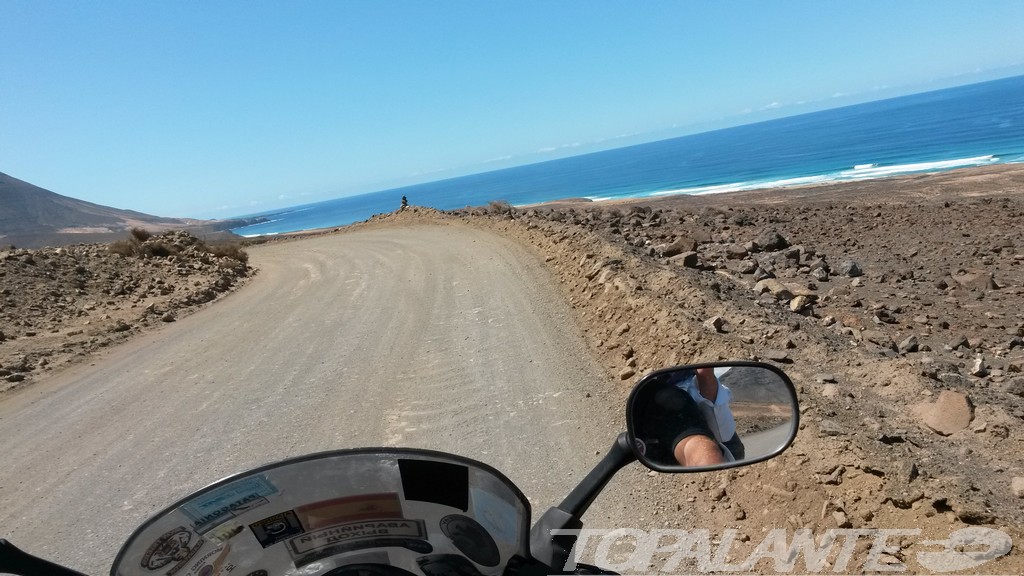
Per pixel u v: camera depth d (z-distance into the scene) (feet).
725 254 47.26
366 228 126.93
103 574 13.65
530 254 52.24
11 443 23.39
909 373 17.22
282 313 44.34
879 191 134.82
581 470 15.97
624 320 26.84
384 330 34.19
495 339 29.09
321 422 21.58
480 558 6.02
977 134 417.28
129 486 18.21
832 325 26.58
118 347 39.52
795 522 11.85
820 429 13.51
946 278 37.65
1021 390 17.71
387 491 5.99
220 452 19.95
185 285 62.49
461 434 19.15
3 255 65.21
